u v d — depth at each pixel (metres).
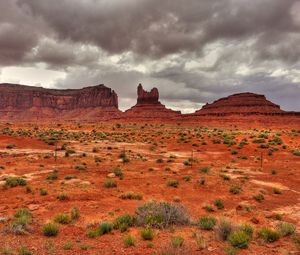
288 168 34.12
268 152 47.47
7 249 9.43
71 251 9.77
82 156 40.97
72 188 21.67
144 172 29.44
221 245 10.62
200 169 31.16
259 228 13.41
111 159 39.00
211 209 17.11
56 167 31.53
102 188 22.16
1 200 18.53
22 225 12.36
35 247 10.04
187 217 13.69
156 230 12.41
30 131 96.06
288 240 11.74
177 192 21.61
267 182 25.98
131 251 9.84
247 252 10.05
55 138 64.12
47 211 16.06
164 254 9.30
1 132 80.94
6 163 33.31
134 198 19.50
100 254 9.55
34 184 23.16
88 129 116.19
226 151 51.19
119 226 12.70
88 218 14.76
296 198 20.61
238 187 22.59
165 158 41.97
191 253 9.63
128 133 92.56
